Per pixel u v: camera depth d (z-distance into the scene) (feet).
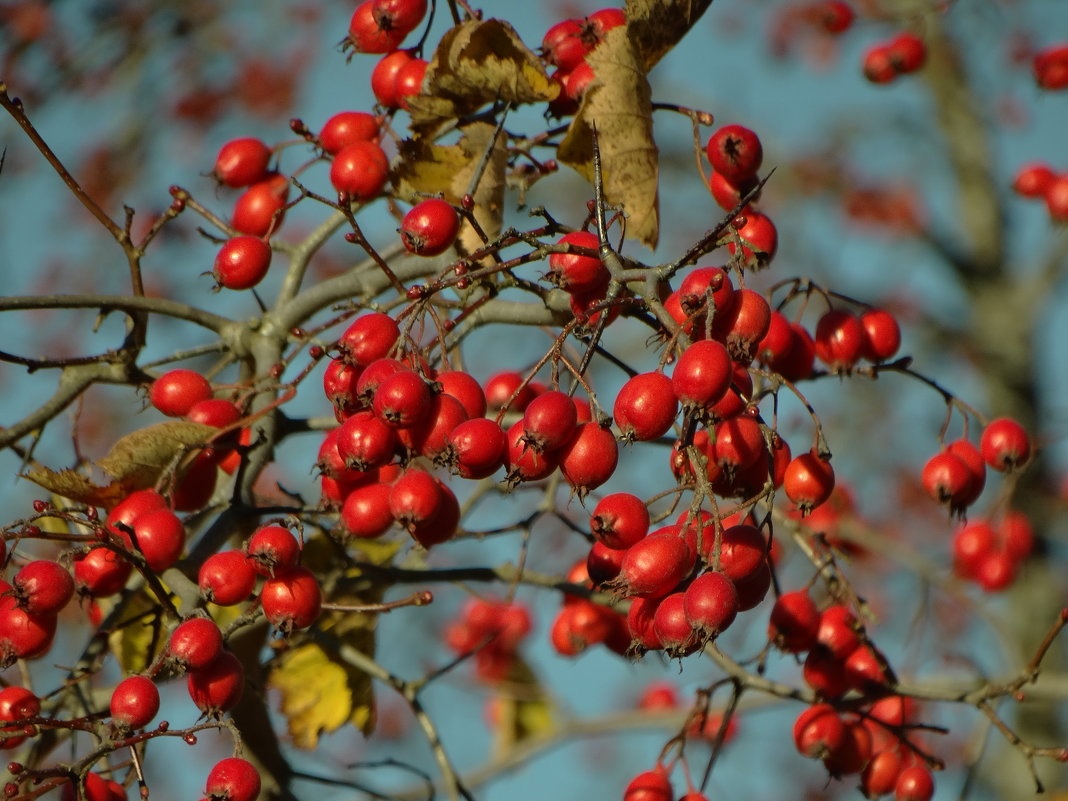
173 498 10.19
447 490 9.23
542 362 8.50
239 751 8.72
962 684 16.44
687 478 8.53
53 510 9.37
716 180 11.27
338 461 9.53
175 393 10.67
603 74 11.10
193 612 9.08
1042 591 29.40
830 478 9.40
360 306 9.98
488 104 11.78
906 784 11.87
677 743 11.46
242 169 12.26
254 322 12.10
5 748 9.25
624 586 7.80
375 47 12.15
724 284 8.35
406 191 11.53
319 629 13.07
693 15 11.57
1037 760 28.48
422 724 12.85
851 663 11.65
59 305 11.03
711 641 7.50
